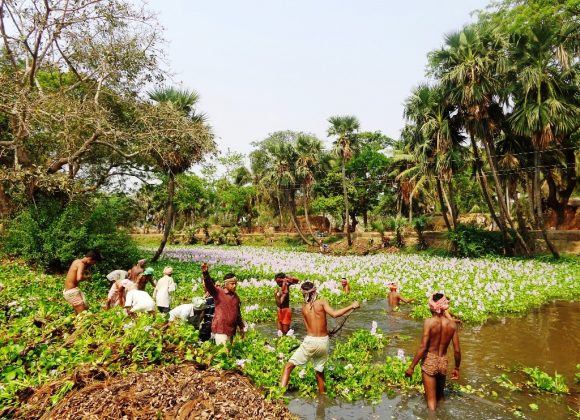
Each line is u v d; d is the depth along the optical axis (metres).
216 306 7.12
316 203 46.81
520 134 25.64
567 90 24.52
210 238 50.97
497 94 26.16
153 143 16.94
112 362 5.14
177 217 63.06
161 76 18.17
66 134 14.65
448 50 26.39
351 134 38.59
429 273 20.05
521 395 6.44
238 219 58.19
